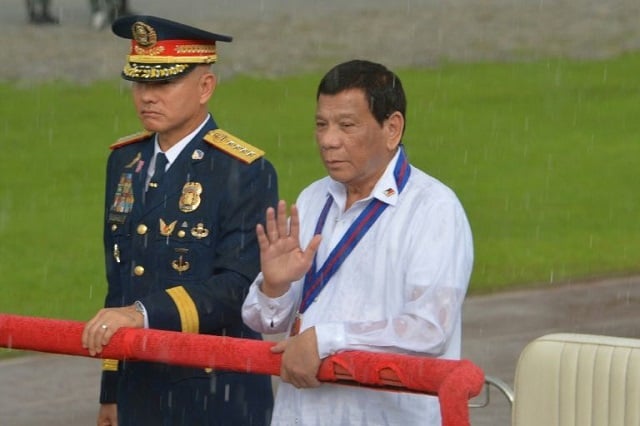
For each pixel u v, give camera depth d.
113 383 13.20
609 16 62.66
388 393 10.33
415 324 9.90
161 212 12.44
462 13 64.12
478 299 25.70
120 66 53.94
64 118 45.97
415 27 61.16
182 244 12.30
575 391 10.19
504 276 27.42
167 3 66.19
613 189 36.12
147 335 10.71
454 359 10.01
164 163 12.57
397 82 10.48
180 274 12.30
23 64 53.66
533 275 27.47
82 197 35.66
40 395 20.50
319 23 62.12
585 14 63.22
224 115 46.22
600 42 58.12
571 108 47.59
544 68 53.94
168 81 12.32
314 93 49.94
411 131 43.97
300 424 10.54
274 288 10.44
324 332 9.82
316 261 10.68
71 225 32.38
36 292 26.33
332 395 10.43
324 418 10.45
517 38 59.09
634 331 23.58
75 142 42.62
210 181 12.38
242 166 12.37
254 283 10.99
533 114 46.62
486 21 62.34
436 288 9.99
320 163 39.22
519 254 29.28
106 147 42.09
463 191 35.94
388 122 10.39
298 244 10.38
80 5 66.56
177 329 11.70
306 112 46.97
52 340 11.05
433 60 55.47
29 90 49.75
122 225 12.69
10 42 57.44
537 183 36.88
